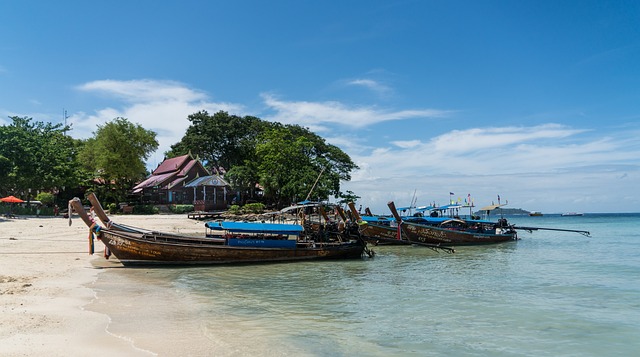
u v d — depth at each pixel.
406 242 27.12
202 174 70.06
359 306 12.97
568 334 10.41
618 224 92.25
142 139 64.62
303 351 8.62
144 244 19.05
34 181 47.88
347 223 25.77
